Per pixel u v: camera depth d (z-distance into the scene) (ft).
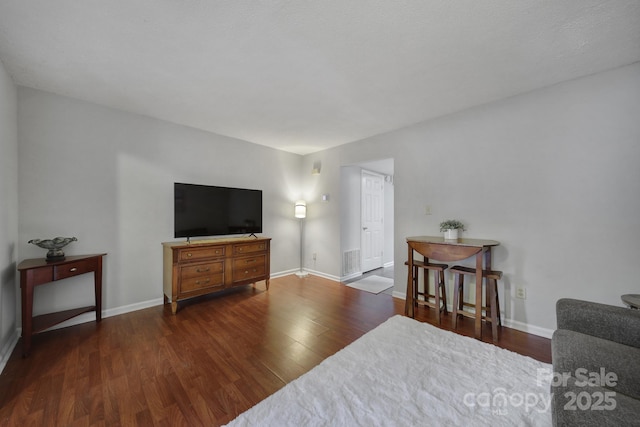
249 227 13.15
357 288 12.86
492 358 6.48
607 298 6.91
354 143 13.32
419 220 10.76
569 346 4.16
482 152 9.04
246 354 6.82
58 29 5.29
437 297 8.76
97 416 4.70
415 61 6.47
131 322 8.73
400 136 11.39
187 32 5.41
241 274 11.50
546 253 7.80
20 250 7.67
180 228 10.68
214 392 5.36
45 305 8.09
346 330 8.24
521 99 8.21
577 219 7.32
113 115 9.29
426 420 4.49
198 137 11.50
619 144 6.73
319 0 4.55
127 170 9.59
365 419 4.53
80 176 8.66
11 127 7.10
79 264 7.87
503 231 8.59
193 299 11.11
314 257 15.46
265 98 8.55
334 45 5.85
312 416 4.62
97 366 6.23
